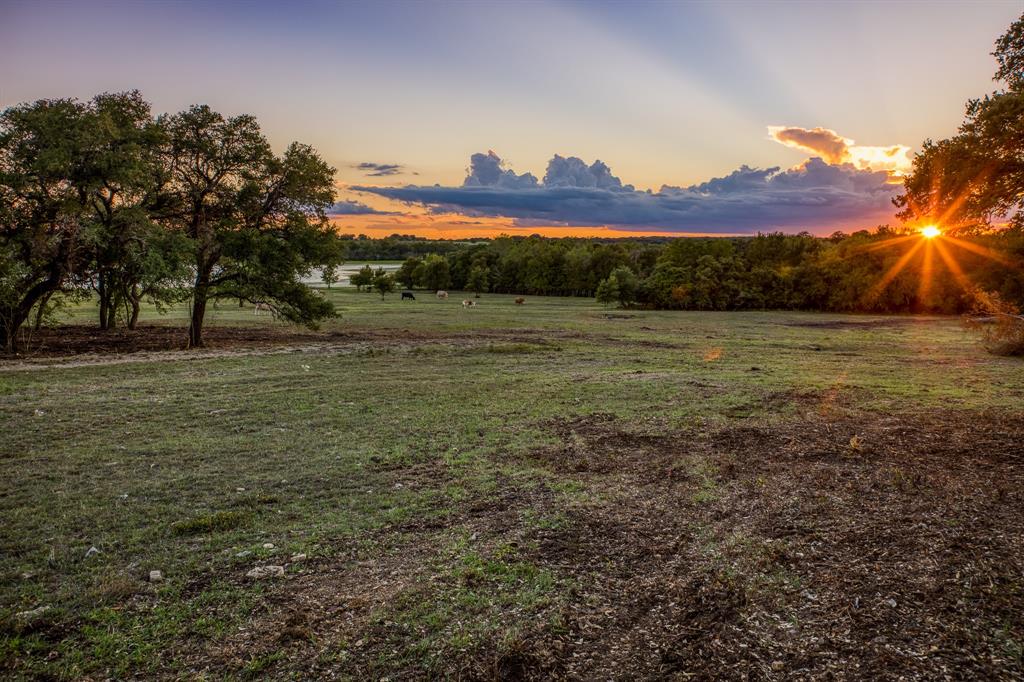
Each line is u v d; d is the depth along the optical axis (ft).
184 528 23.20
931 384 59.41
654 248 372.17
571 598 17.65
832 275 226.17
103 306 124.57
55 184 79.36
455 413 47.06
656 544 21.38
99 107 86.63
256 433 40.40
